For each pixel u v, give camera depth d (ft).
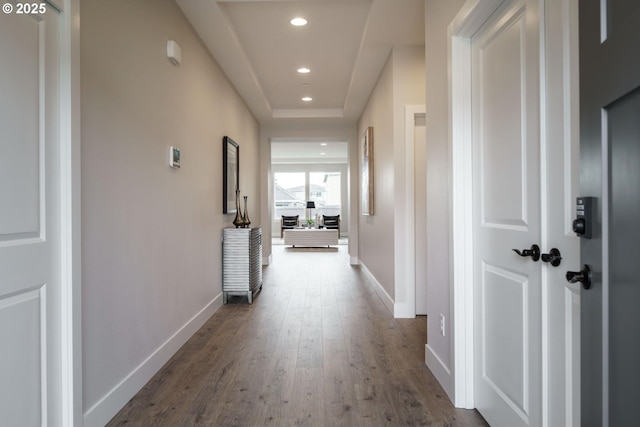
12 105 4.61
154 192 8.57
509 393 5.73
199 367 8.93
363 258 21.58
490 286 6.32
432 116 8.48
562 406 4.55
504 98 5.82
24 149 4.79
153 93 8.50
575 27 4.25
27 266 4.80
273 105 21.63
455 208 6.99
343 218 47.96
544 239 4.84
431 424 6.53
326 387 7.91
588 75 2.98
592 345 2.94
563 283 4.51
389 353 9.77
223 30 11.43
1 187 4.45
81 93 5.87
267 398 7.46
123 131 7.16
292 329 11.73
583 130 3.07
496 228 6.07
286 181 48.16
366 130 18.78
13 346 4.62
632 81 2.39
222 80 14.71
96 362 6.29
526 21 5.20
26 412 4.82
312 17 11.54
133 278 7.59
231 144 15.76
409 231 12.90
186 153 10.67
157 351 8.70
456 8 7.06
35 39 4.97
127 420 6.68
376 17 10.83
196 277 11.62
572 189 4.34
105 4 6.55
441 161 7.87
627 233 2.48
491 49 6.22
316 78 16.99
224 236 14.84
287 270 22.77
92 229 6.17
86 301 6.01
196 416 6.81
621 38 2.52
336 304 14.76
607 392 2.73
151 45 8.40
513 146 5.56
